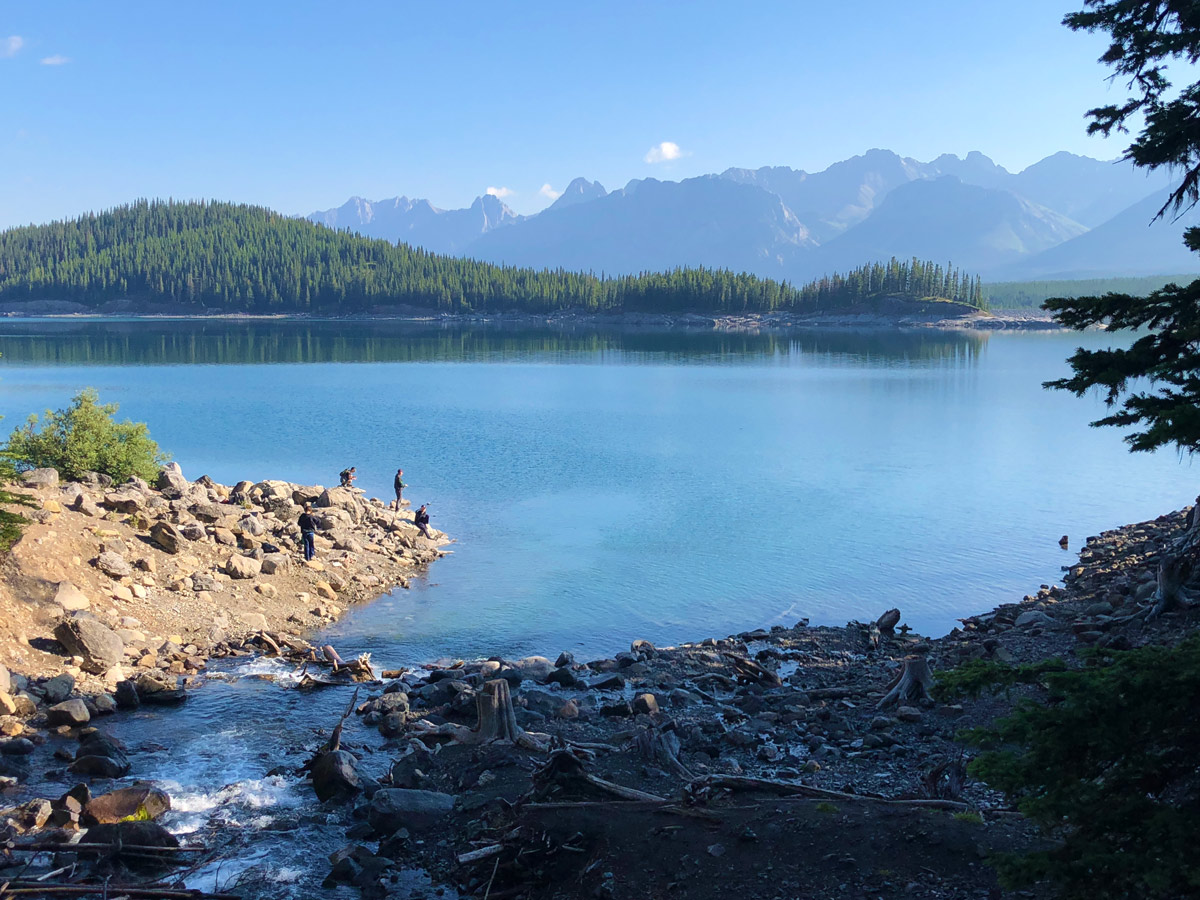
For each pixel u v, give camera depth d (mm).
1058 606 28922
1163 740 8578
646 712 21562
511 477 59562
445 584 36125
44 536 27906
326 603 32688
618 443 75375
